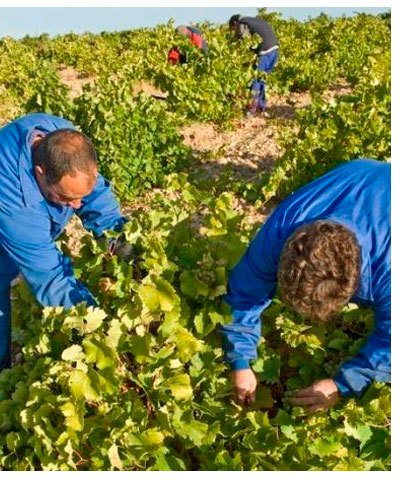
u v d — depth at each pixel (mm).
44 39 17797
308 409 2180
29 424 2170
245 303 2164
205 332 2297
